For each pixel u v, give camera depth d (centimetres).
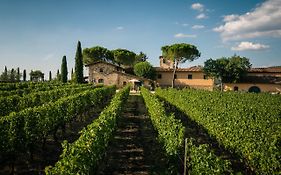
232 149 1262
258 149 993
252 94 4438
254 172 1066
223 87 6378
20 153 1306
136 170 1203
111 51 9506
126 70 7650
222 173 727
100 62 6944
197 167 805
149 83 6850
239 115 1595
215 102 2444
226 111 1770
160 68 7450
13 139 1149
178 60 7444
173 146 1052
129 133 1886
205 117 1656
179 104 2659
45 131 1411
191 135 1886
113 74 6875
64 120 1711
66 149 793
